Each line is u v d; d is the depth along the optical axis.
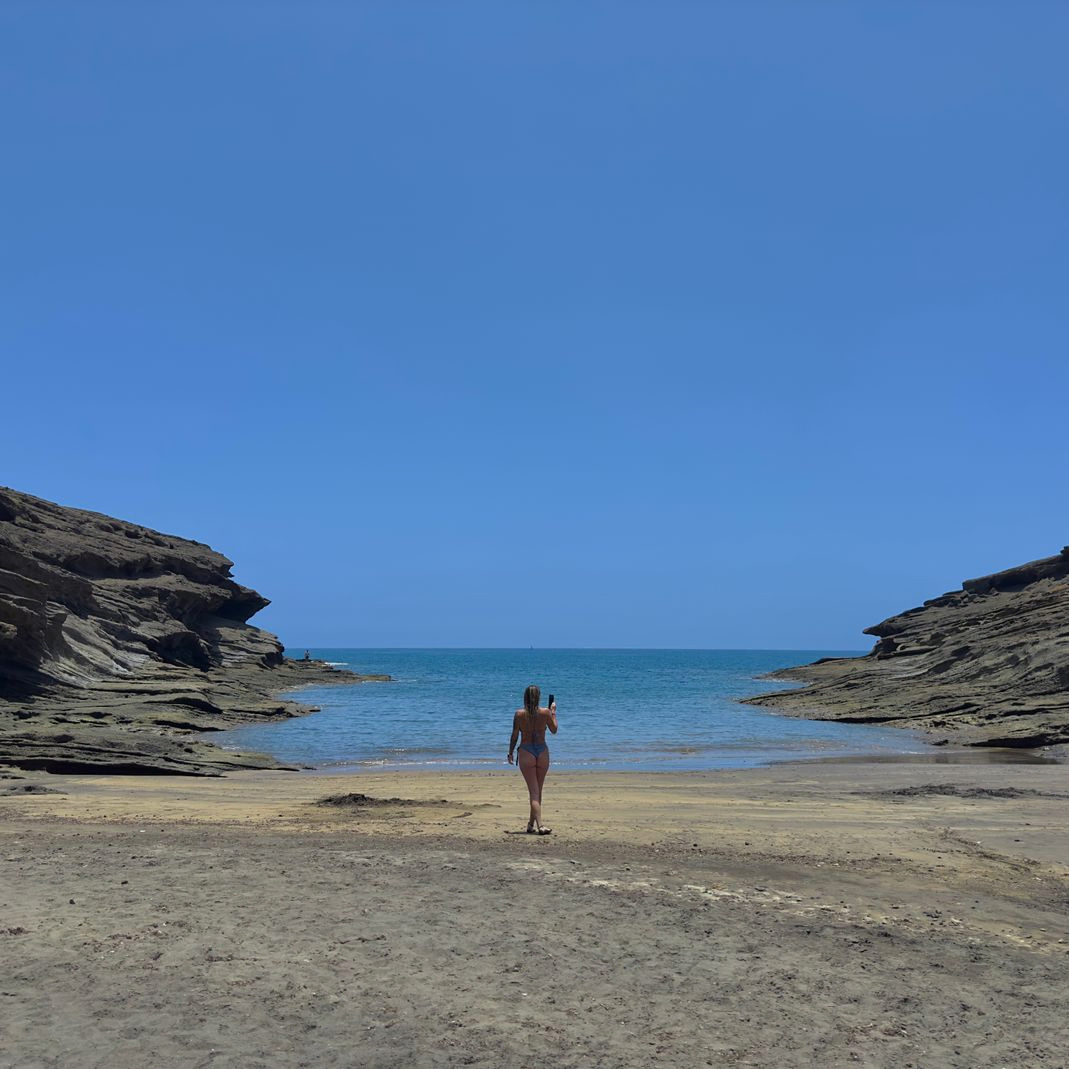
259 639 92.50
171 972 7.12
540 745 14.21
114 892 9.45
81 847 12.01
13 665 45.75
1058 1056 6.02
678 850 12.64
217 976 7.06
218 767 27.84
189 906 8.94
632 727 47.22
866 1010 6.71
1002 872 11.58
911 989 7.15
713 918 8.95
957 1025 6.48
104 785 22.48
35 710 40.69
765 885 10.47
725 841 13.41
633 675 133.38
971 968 7.68
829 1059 5.91
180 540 92.44
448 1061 5.75
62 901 9.08
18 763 25.92
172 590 75.50
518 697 75.00
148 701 46.75
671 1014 6.55
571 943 8.04
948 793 19.98
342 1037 6.05
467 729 45.84
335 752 35.38
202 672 67.56
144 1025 6.15
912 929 8.80
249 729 45.12
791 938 8.37
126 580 73.06
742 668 176.00
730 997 6.89
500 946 7.91
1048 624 54.97
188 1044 5.88
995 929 8.89
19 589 47.22
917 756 33.56
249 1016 6.34
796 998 6.91
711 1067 5.75
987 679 52.75
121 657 56.81
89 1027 6.10
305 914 8.72
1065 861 12.36
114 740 28.53
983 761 31.55
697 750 36.19
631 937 8.26
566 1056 5.86
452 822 15.18
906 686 59.16
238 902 9.11
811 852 12.66
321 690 82.44
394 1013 6.46
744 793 20.52
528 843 13.02
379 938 8.05
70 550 69.69
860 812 16.84
